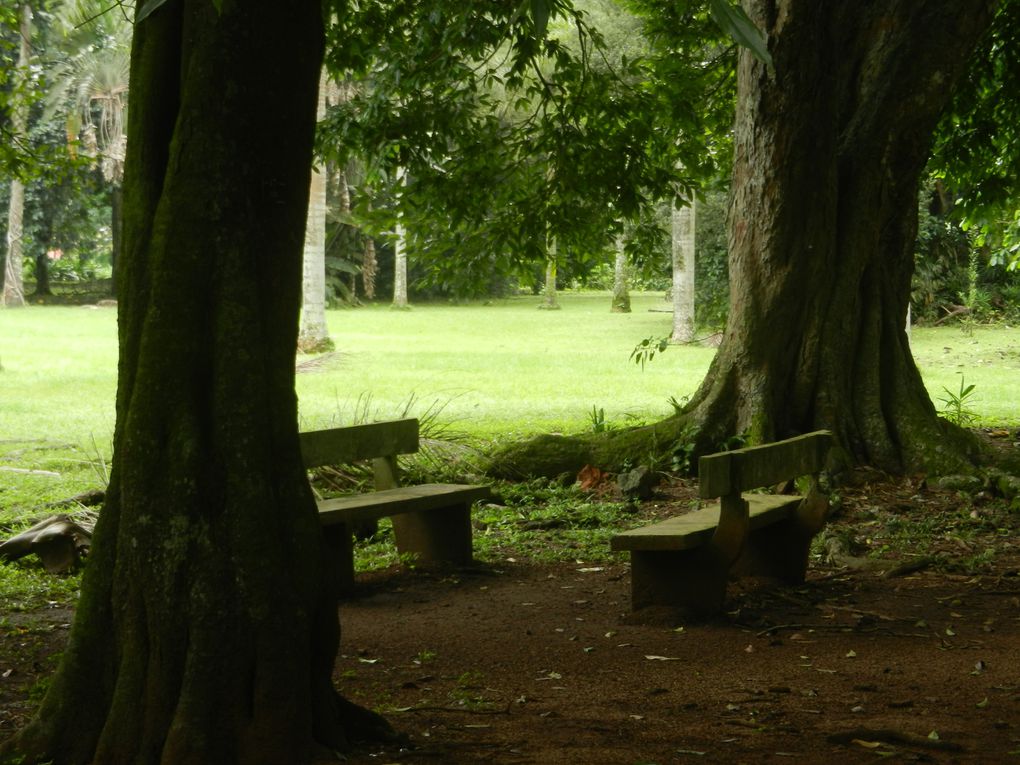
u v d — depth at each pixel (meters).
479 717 5.04
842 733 4.57
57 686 4.21
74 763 4.14
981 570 8.58
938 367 26.61
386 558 9.21
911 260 13.50
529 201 15.53
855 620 7.06
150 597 4.11
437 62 14.12
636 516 11.09
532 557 9.41
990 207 18.22
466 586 8.30
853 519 10.60
